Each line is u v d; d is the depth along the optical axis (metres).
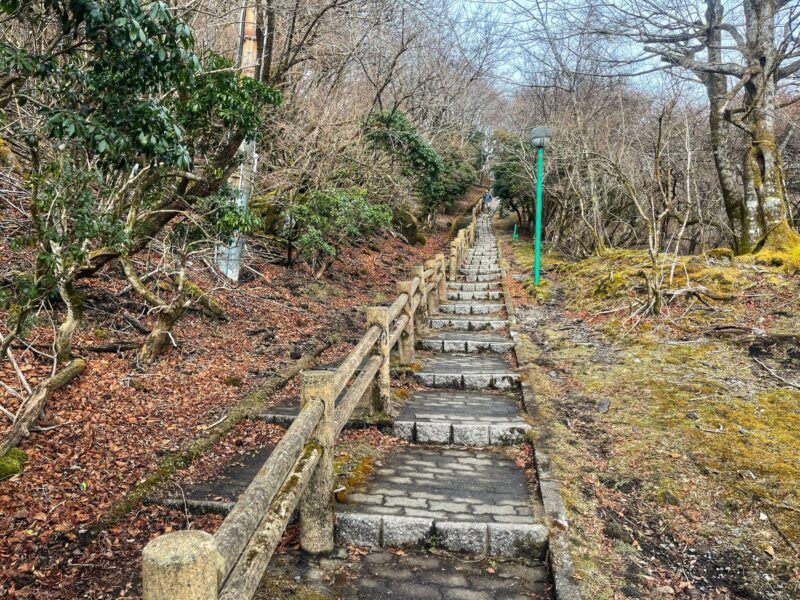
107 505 3.13
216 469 3.72
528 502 3.37
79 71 3.32
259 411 4.61
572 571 2.68
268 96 5.34
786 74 8.10
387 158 13.04
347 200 8.84
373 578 2.77
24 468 3.27
